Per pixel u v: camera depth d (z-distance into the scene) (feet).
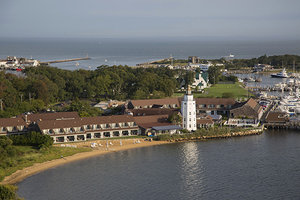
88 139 460.14
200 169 371.56
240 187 327.47
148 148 440.86
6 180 338.95
